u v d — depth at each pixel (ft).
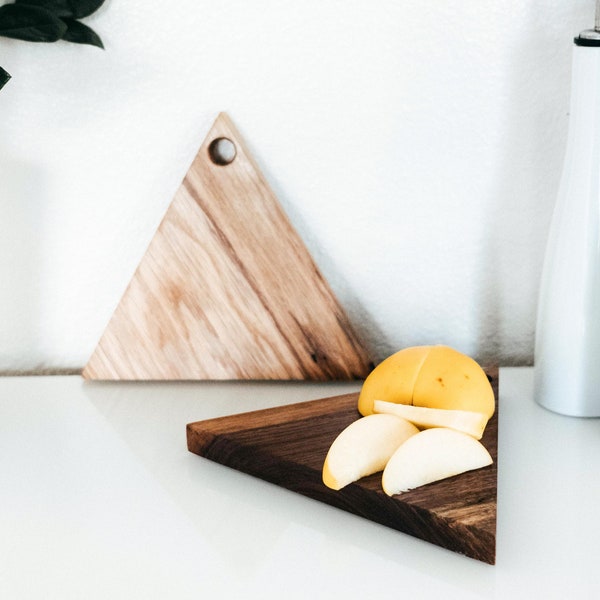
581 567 2.16
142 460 2.62
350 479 2.35
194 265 3.10
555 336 2.80
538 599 2.06
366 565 2.17
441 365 2.66
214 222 3.08
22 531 2.29
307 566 2.17
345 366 3.14
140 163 3.13
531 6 2.95
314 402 2.83
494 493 2.30
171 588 2.10
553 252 2.78
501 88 3.02
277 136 3.09
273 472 2.48
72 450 2.68
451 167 3.10
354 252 3.19
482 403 2.64
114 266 3.23
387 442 2.43
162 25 3.00
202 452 2.62
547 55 2.99
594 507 2.38
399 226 3.16
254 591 2.10
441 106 3.04
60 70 3.03
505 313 3.22
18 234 3.18
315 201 3.15
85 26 2.89
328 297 3.10
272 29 2.99
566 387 2.82
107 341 3.14
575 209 2.71
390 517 2.29
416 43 2.99
